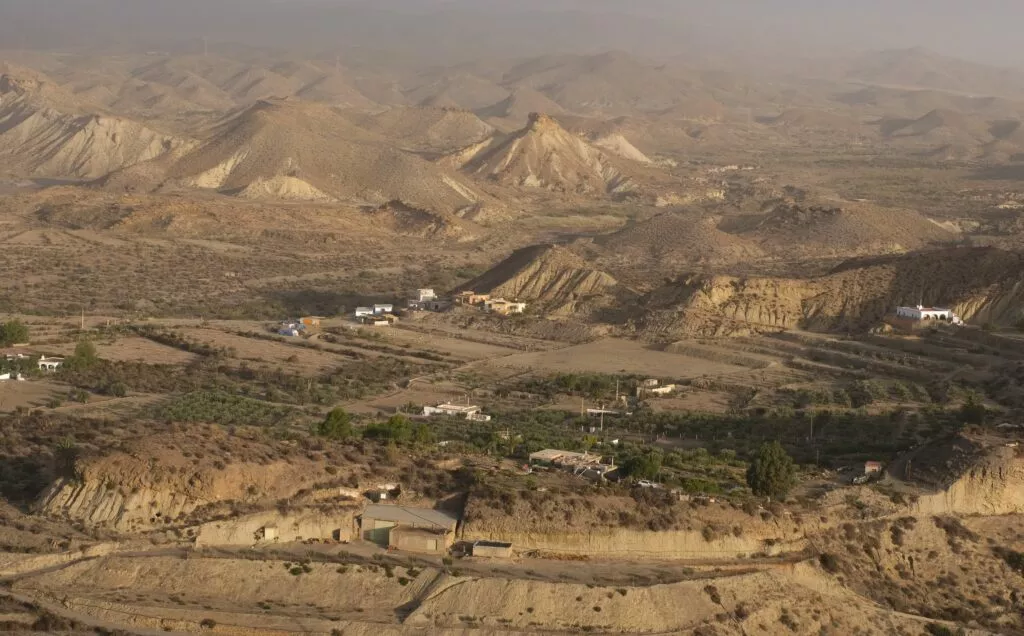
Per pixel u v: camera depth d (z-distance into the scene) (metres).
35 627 86.81
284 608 92.31
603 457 130.75
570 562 100.19
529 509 103.44
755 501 109.69
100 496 103.06
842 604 101.00
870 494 115.69
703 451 139.75
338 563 96.69
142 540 99.12
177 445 108.00
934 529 112.06
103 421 137.88
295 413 160.75
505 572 96.62
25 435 127.31
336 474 109.12
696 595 96.06
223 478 104.06
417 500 107.19
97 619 89.38
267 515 101.88
